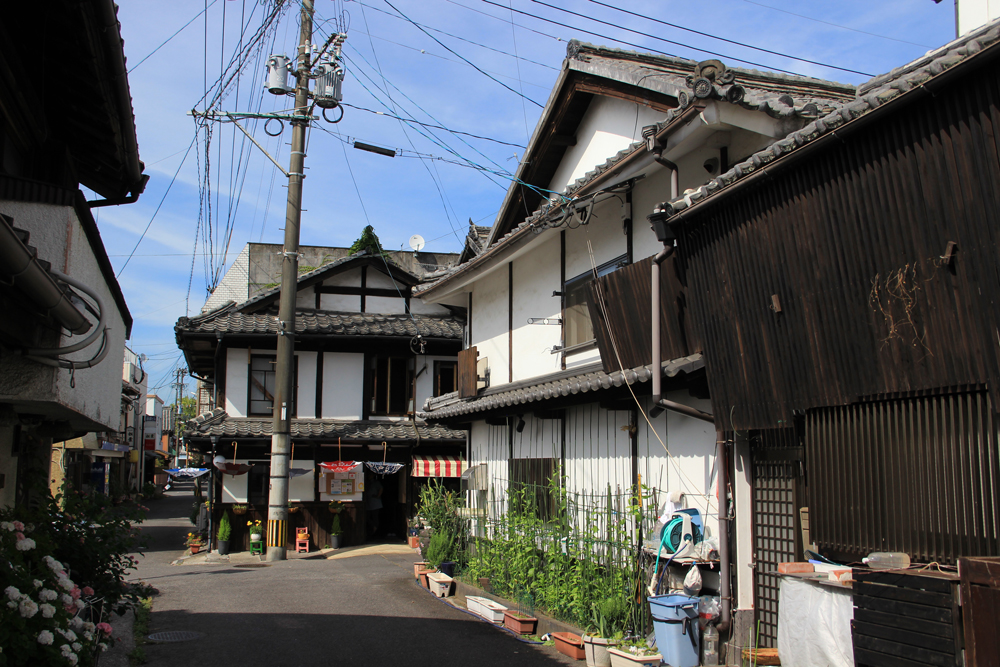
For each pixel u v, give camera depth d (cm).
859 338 567
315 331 2108
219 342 2088
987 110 452
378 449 2158
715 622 712
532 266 1320
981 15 744
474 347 1506
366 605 1164
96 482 3897
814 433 612
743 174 653
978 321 475
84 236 713
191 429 1969
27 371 605
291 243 1859
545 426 1184
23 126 680
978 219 469
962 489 488
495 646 879
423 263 3359
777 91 943
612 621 809
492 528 1254
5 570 491
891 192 527
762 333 667
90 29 556
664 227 759
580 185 981
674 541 766
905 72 596
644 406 906
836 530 586
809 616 563
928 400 517
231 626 994
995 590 405
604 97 1166
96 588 809
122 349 1054
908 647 459
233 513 2016
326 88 1764
